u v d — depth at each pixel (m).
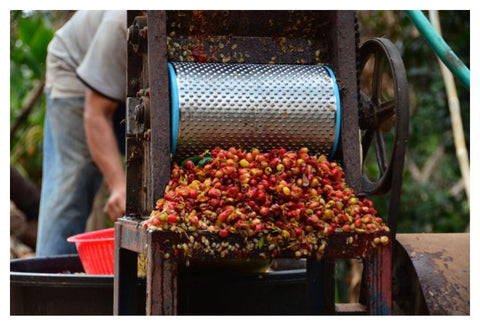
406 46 5.51
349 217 2.07
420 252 2.32
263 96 2.27
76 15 4.29
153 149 2.16
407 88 2.17
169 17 2.37
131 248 2.20
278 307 2.65
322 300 2.56
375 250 2.06
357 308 2.36
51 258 3.19
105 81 3.70
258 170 2.09
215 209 2.01
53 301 2.57
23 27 5.85
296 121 2.27
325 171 2.18
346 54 2.35
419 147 5.71
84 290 2.55
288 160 2.11
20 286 2.61
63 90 4.19
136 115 2.32
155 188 2.14
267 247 2.00
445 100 5.62
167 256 1.93
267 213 2.01
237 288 2.59
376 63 2.40
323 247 2.03
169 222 1.94
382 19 5.29
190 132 2.21
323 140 2.30
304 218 2.04
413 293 2.29
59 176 4.18
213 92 2.24
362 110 2.43
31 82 6.73
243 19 2.42
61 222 4.11
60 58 4.21
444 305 2.17
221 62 2.43
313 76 2.34
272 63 2.46
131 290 2.40
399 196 2.17
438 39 2.52
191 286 2.56
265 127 2.26
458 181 5.77
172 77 2.24
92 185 4.23
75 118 4.17
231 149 2.17
